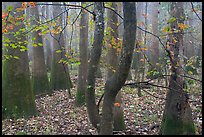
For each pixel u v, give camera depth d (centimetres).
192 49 1855
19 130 939
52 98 1451
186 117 775
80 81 1249
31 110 1087
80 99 1248
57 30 870
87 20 1248
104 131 604
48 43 2191
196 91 1105
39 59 1510
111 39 841
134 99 1305
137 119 1030
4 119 1045
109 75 828
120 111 898
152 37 1741
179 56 732
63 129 934
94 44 718
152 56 1598
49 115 1123
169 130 781
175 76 748
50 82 1639
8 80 1062
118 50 823
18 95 1064
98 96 1341
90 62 726
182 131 772
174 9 730
